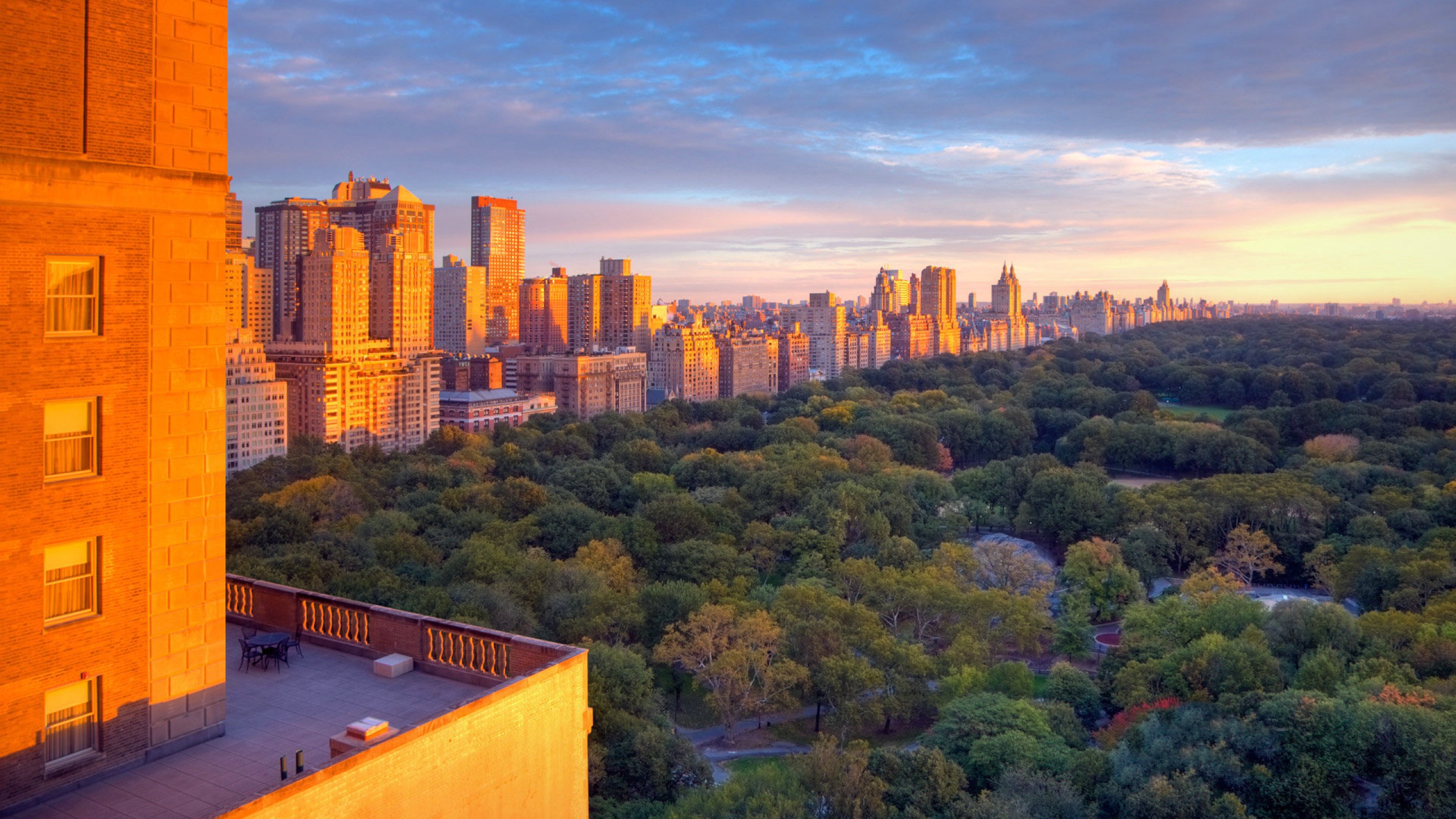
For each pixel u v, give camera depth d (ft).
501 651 146.10
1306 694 344.28
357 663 154.61
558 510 640.58
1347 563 571.69
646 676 390.63
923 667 423.23
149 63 119.85
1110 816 326.44
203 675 129.18
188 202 124.16
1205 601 483.10
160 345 122.52
